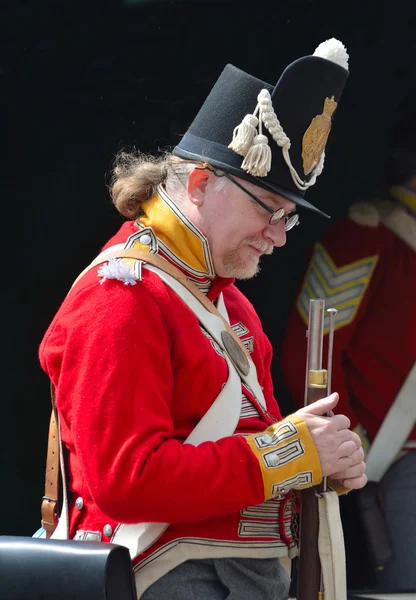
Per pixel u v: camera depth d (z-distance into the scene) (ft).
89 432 21.66
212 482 21.71
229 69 24.59
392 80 42.57
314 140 24.34
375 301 43.47
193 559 23.26
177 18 40.88
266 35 41.45
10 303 42.80
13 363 43.06
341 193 43.57
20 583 20.77
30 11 40.40
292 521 25.26
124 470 21.35
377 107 42.88
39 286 42.86
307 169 24.41
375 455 43.83
